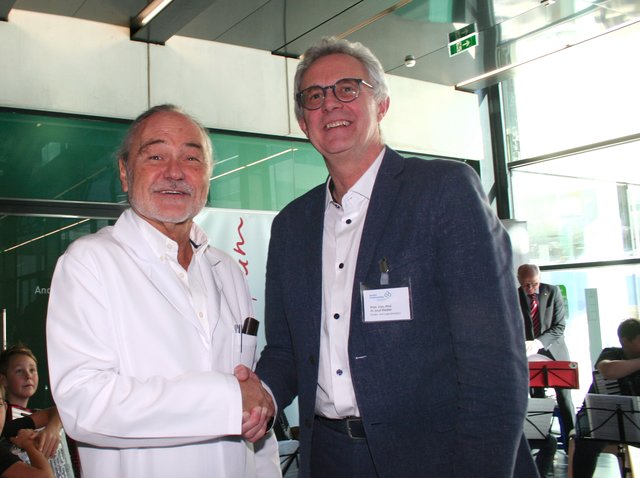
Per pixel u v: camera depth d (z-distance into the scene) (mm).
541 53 6637
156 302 1548
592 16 5703
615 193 6824
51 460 2898
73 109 5309
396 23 5750
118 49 5551
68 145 5395
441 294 1475
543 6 5457
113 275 1515
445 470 1425
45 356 5113
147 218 1662
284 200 6438
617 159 6801
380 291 1487
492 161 8008
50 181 5289
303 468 1656
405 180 1584
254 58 6312
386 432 1453
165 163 1646
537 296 6645
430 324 1467
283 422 5344
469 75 7320
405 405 1447
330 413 1617
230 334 1708
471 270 1392
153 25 5367
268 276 1953
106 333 1454
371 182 1682
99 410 1340
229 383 1439
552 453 4980
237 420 1410
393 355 1459
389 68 7000
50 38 5258
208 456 1531
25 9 5148
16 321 5059
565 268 7211
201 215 5941
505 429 1297
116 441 1388
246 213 6188
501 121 7957
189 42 5945
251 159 6316
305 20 5605
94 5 5109
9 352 3619
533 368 5609
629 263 6691
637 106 6566
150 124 1686
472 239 1410
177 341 1540
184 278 1644
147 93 5664
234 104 6145
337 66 1739
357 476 1529
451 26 5840
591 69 6906
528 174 7742
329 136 1688
